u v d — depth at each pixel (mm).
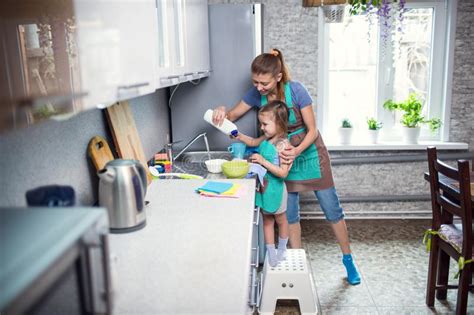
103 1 1069
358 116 3982
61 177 1534
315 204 4012
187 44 2102
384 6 3348
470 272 2312
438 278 2672
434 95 3859
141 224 1597
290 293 2547
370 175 3934
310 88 3844
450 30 3660
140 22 1333
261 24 2879
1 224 701
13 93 1002
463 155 3793
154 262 1326
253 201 1902
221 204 1861
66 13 1076
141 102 2477
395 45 3805
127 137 2059
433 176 2562
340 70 3908
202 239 1492
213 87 2955
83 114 1726
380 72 3861
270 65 2402
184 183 2207
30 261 596
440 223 2609
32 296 569
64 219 725
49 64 1061
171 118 3016
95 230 723
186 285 1190
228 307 1085
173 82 1791
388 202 3980
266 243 2627
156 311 1070
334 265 3152
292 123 2650
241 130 2902
